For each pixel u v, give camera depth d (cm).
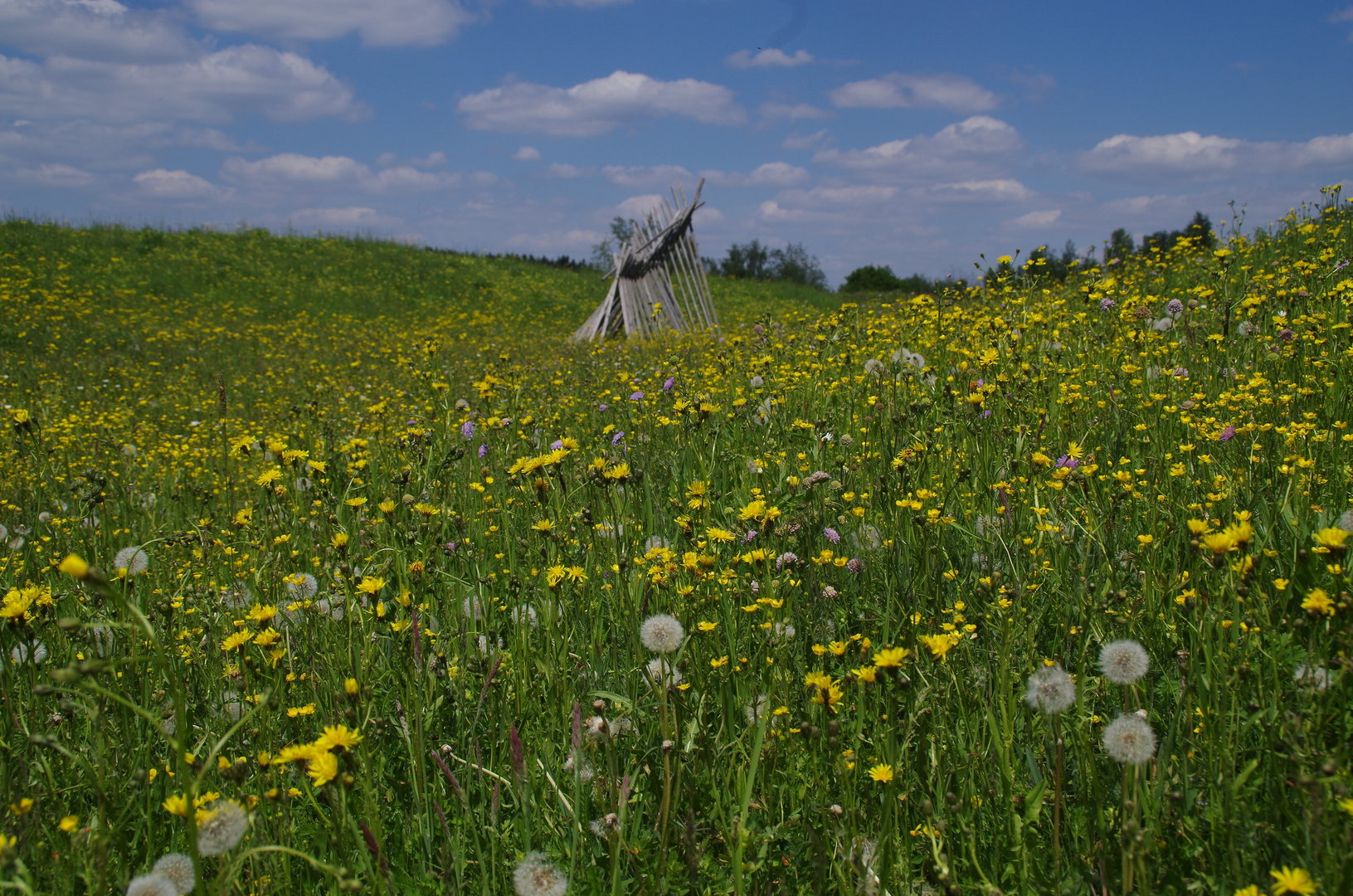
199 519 402
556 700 223
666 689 205
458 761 206
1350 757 161
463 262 3247
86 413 948
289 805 183
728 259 6053
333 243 3080
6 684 210
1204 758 178
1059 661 221
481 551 348
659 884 167
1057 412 429
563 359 1069
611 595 271
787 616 233
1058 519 287
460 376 942
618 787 188
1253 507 274
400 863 180
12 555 344
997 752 186
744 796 165
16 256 2228
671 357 844
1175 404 401
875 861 165
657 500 391
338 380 1188
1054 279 941
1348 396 380
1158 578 231
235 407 1066
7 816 176
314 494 406
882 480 331
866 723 204
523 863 165
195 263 2516
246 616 260
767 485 375
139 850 184
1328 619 173
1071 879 163
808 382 555
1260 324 528
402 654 234
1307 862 143
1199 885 153
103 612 264
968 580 276
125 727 213
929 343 629
